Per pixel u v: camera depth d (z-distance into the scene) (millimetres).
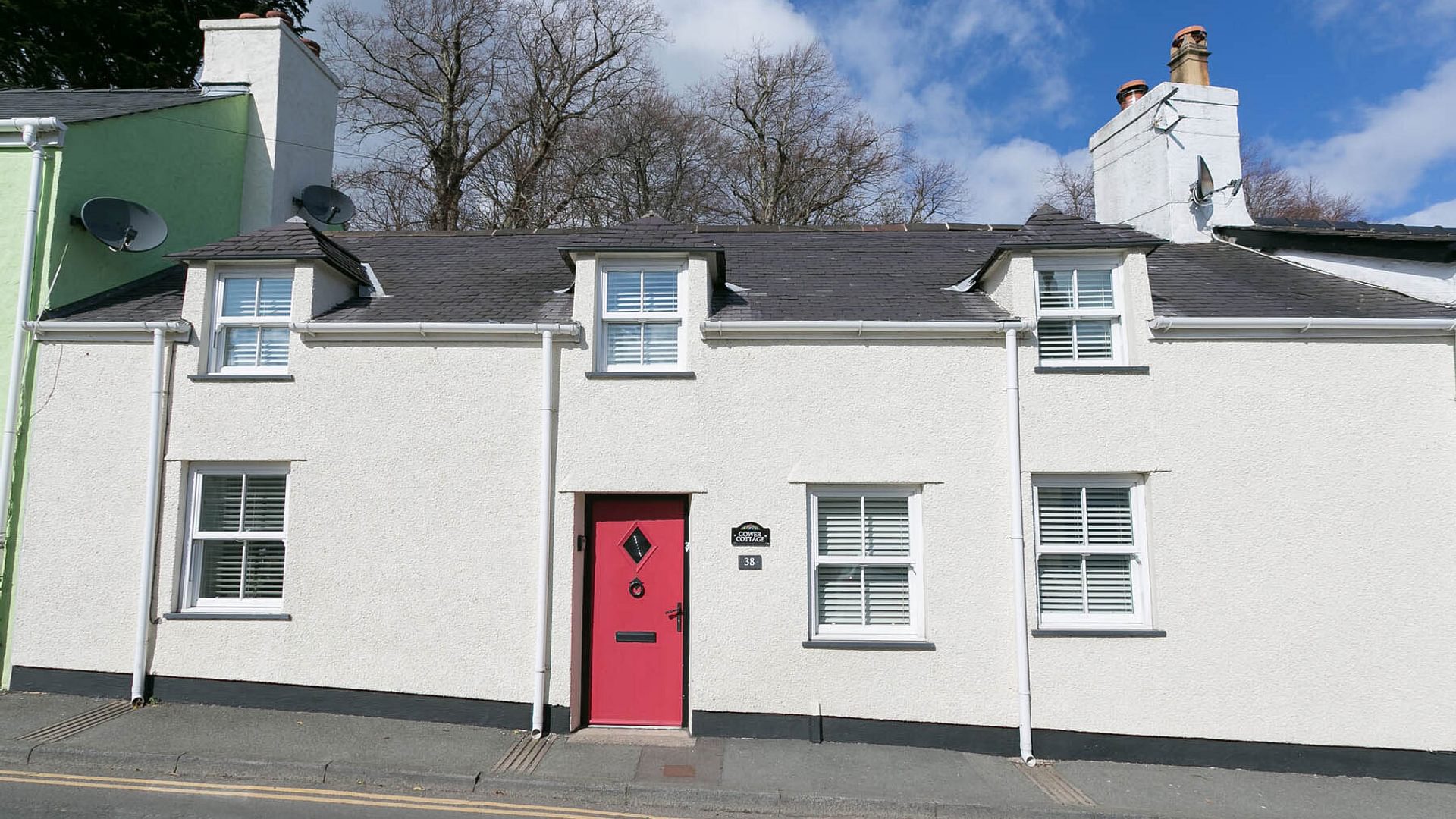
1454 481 7227
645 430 7477
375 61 24344
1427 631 7070
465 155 25047
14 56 16734
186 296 7891
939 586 7230
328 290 8156
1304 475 7258
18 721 6715
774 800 5844
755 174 28734
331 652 7352
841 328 7422
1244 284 8766
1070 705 7039
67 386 7848
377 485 7520
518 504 7453
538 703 7094
